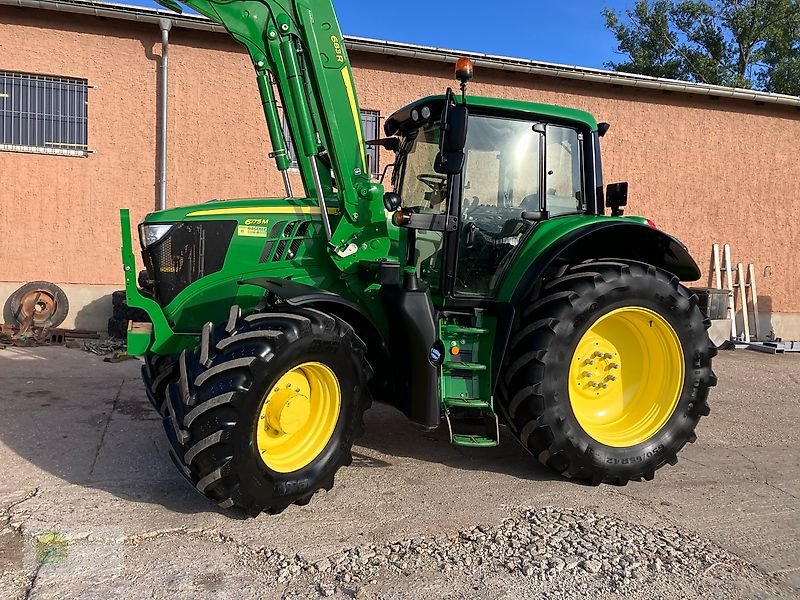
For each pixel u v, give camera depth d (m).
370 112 9.46
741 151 11.11
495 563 2.83
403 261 4.01
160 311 3.78
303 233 3.95
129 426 4.68
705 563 2.89
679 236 10.93
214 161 8.92
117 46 8.48
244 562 2.77
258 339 3.08
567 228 3.93
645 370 4.18
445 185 3.94
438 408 3.56
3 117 8.23
